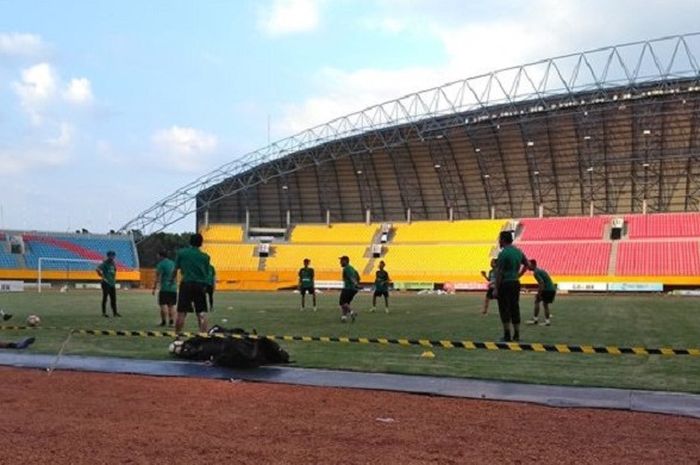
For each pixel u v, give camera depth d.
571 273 59.16
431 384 7.88
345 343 12.30
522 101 55.22
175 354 10.27
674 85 49.75
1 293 46.41
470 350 11.30
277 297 41.34
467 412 6.50
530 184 65.69
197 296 11.98
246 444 5.22
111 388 7.75
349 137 65.06
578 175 63.09
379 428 5.81
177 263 12.07
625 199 63.75
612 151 59.69
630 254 59.47
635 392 7.33
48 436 5.43
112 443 5.21
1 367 9.38
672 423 6.04
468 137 62.88
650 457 4.90
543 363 9.70
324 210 75.69
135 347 11.60
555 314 24.27
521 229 66.25
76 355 10.40
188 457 4.84
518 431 5.71
